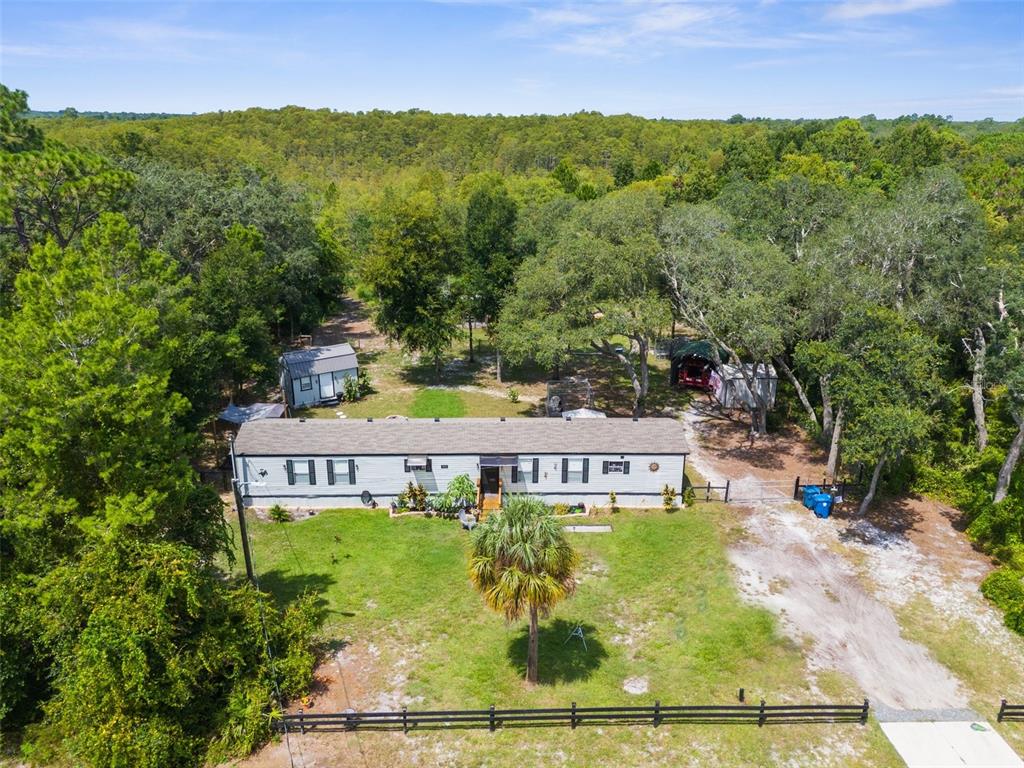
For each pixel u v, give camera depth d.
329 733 18.66
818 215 49.25
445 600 24.81
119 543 18.22
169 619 17.77
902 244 35.44
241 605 19.64
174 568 18.12
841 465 35.06
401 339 50.22
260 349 42.09
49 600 17.53
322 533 29.52
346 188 133.12
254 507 31.92
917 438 26.80
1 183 31.00
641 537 28.95
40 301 21.09
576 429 32.16
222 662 18.61
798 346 34.09
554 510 31.28
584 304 38.06
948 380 37.09
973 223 39.00
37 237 35.22
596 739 18.41
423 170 149.25
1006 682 20.67
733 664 21.34
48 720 18.86
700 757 17.80
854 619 23.45
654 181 97.88
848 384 28.09
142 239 45.28
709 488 31.94
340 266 75.75
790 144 115.44
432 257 47.56
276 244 56.03
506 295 45.78
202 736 18.30
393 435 31.80
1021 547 25.88
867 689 20.28
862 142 107.25
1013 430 32.94
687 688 20.38
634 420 32.91
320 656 21.77
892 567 26.50
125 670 16.72
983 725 18.97
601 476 31.45
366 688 20.41
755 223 49.53
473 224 51.28
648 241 37.59
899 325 28.42
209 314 39.72
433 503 31.03
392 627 23.27
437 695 20.14
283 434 31.78
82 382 18.97
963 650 22.00
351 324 69.69
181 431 23.91
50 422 18.44
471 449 31.02
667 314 37.22
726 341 39.97
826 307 32.88
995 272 33.06
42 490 19.31
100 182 33.69
